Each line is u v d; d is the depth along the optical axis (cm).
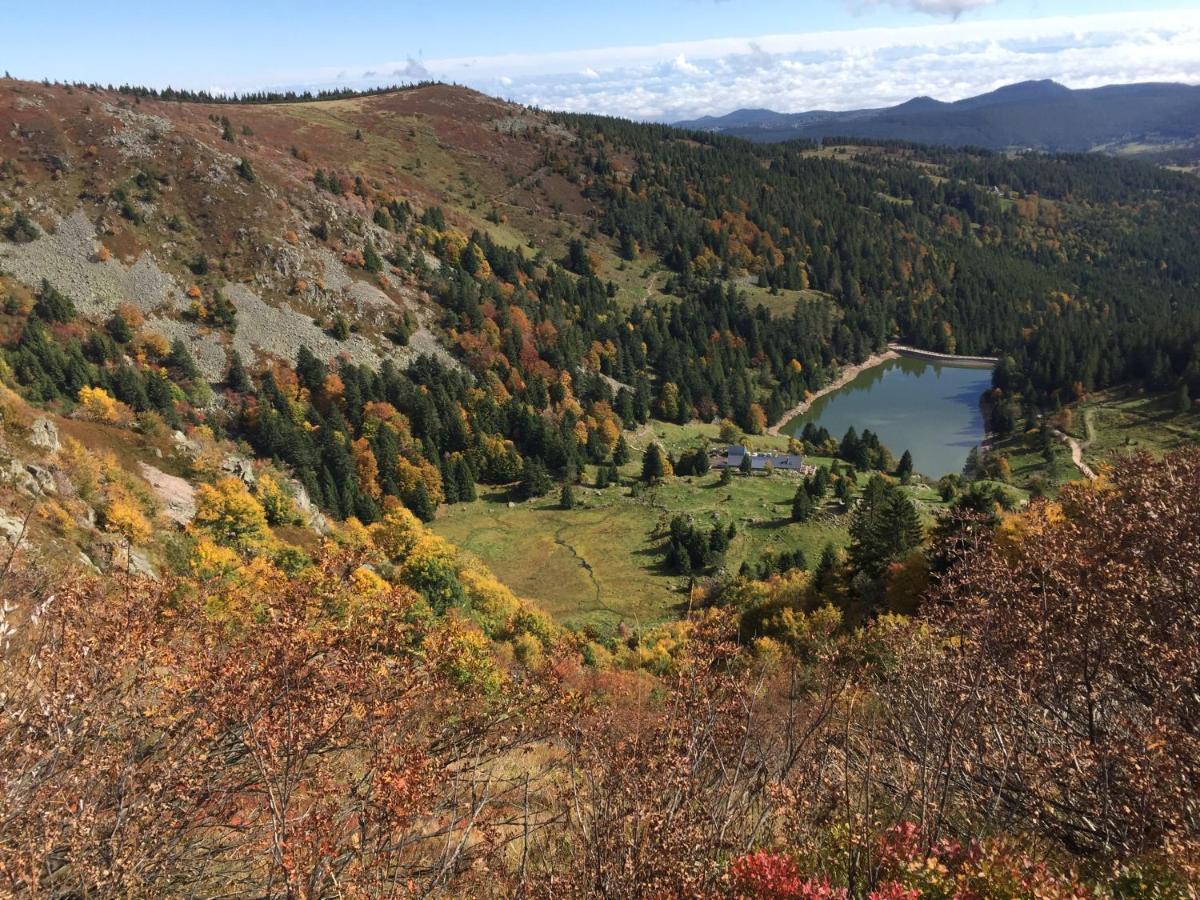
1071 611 702
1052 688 686
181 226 10800
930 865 475
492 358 11850
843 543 7519
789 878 473
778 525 7994
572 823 580
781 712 746
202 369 9500
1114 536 884
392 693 559
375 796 487
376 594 614
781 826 597
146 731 497
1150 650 698
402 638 619
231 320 10081
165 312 9812
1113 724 683
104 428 4303
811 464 10494
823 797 582
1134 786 601
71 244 9956
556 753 845
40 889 418
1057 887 472
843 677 698
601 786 574
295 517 4841
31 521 2247
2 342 8338
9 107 11319
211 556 2892
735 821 576
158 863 463
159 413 8194
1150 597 742
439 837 598
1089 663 691
